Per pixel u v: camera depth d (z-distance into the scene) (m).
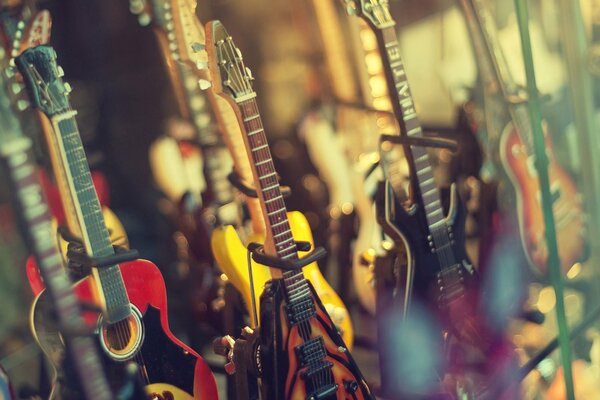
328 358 0.83
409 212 0.90
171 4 0.90
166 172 1.07
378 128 1.07
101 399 0.76
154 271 0.83
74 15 1.08
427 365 0.91
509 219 0.99
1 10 0.80
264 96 1.20
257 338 0.82
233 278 0.90
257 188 0.82
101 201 1.03
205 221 0.98
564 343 0.89
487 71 1.02
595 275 0.94
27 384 0.84
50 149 0.81
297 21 1.17
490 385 0.92
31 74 0.78
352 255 1.02
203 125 0.98
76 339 0.76
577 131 0.94
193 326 1.00
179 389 0.84
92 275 0.80
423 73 1.17
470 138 1.01
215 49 0.80
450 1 1.17
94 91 1.09
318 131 1.11
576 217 0.96
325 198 1.10
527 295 0.96
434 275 0.91
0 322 0.85
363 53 1.11
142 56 1.10
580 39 0.93
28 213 0.74
